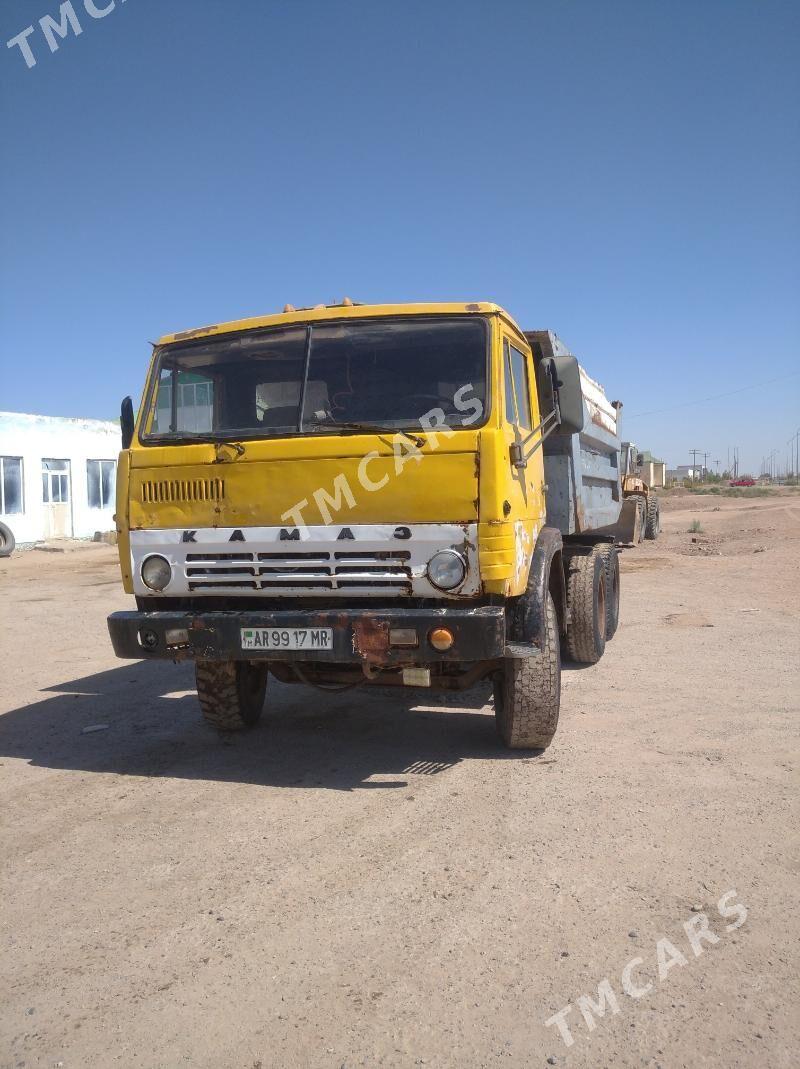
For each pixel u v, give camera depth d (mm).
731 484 88062
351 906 3604
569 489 7523
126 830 4477
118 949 3316
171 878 3910
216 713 6027
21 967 3211
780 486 83500
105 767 5531
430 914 3516
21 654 9594
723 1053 2654
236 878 3893
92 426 27500
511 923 3430
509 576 4605
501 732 5676
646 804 4648
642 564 16922
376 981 3057
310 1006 2926
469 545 4551
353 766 5410
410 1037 2754
